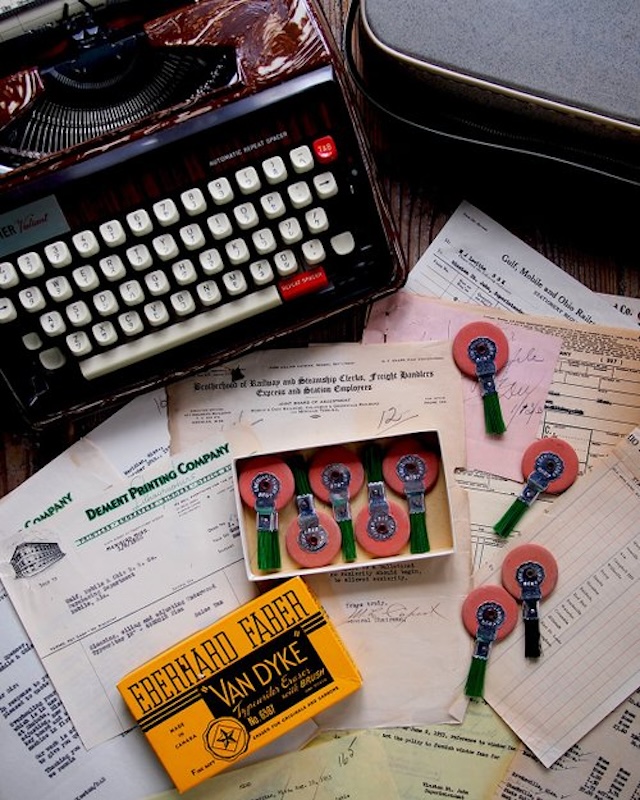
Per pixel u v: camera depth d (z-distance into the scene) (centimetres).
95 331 69
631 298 75
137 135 67
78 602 75
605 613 74
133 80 68
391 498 75
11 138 67
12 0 65
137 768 75
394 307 75
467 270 76
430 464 74
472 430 76
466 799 75
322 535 74
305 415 75
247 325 72
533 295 76
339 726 75
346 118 68
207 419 75
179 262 69
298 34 67
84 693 75
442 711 75
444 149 74
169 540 75
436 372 75
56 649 75
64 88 68
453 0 67
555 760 75
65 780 75
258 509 74
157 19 66
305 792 75
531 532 75
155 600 75
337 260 72
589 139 69
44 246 67
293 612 72
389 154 77
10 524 74
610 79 66
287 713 72
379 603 75
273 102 67
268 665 72
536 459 75
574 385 75
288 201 69
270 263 70
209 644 72
